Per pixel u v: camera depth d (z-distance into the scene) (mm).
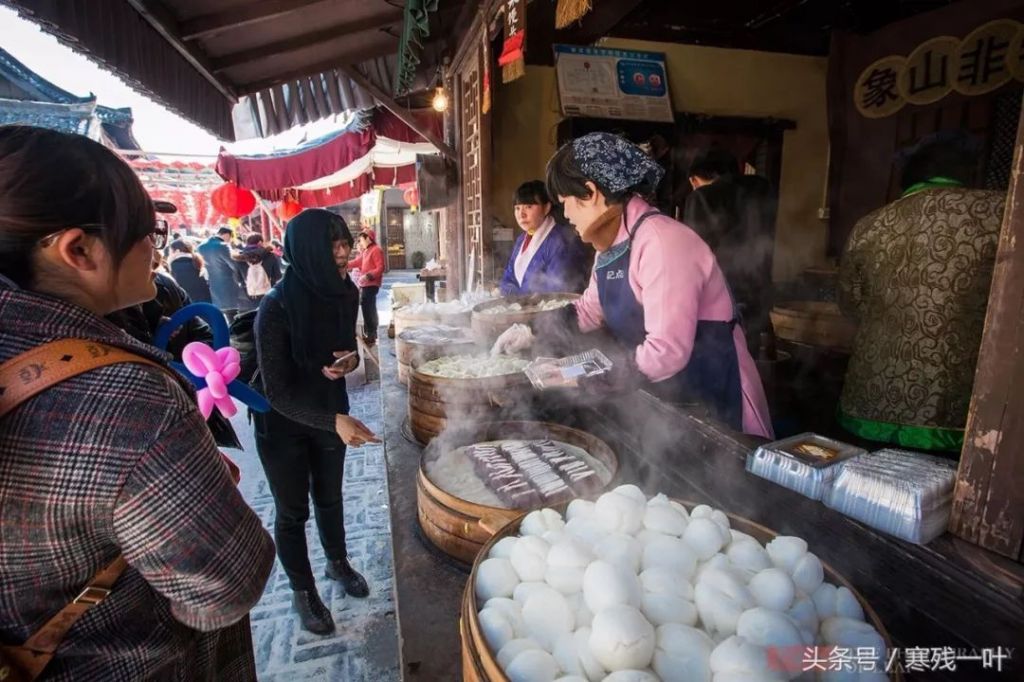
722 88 4938
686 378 1624
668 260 1423
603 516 845
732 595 684
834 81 4875
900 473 924
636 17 4625
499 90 4691
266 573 784
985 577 770
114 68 2377
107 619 722
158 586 705
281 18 3258
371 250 7750
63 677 697
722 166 2955
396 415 2078
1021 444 772
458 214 5426
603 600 678
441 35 4883
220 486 712
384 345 3570
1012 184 755
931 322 1778
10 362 620
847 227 5047
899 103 4531
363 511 3420
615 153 1485
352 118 6422
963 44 4098
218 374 1302
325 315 2033
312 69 4418
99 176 678
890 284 1869
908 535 857
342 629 2418
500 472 1281
